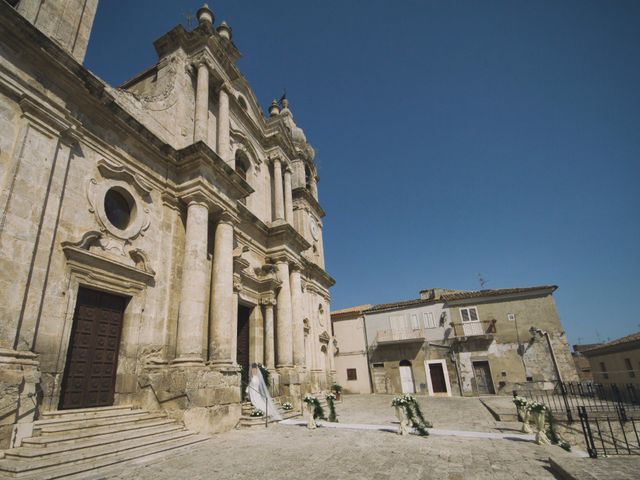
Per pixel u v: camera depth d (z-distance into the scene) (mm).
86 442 7023
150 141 11938
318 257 28453
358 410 17594
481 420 13883
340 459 7230
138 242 11062
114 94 11641
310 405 11359
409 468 6535
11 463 5793
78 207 9414
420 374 29250
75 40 10062
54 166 8648
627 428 12945
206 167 12938
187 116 14812
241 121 19875
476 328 28203
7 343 6887
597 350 25031
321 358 25469
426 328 29953
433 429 10984
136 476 6055
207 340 12836
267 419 11969
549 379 25500
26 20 8055
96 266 9594
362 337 32375
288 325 18406
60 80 9117
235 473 6262
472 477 5977
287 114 32312
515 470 6387
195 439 8914
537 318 26938
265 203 21172
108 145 10641
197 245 11883
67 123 9094
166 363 10828
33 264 7766
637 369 19828
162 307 11352
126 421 8727
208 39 15805
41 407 7641
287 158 23547
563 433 12828
